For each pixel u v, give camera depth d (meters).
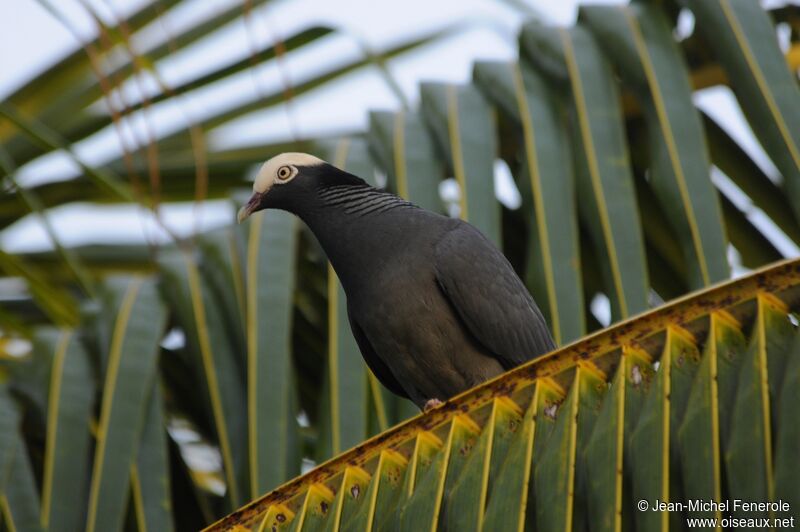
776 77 10.43
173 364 10.54
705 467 6.08
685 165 10.08
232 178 14.15
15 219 14.03
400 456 6.97
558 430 6.51
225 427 9.45
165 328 10.18
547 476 6.38
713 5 10.94
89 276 13.02
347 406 9.26
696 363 6.52
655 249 11.25
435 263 10.75
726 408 6.27
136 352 9.65
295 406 9.04
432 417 6.96
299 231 11.92
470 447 6.82
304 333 11.32
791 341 6.31
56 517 8.76
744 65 10.56
